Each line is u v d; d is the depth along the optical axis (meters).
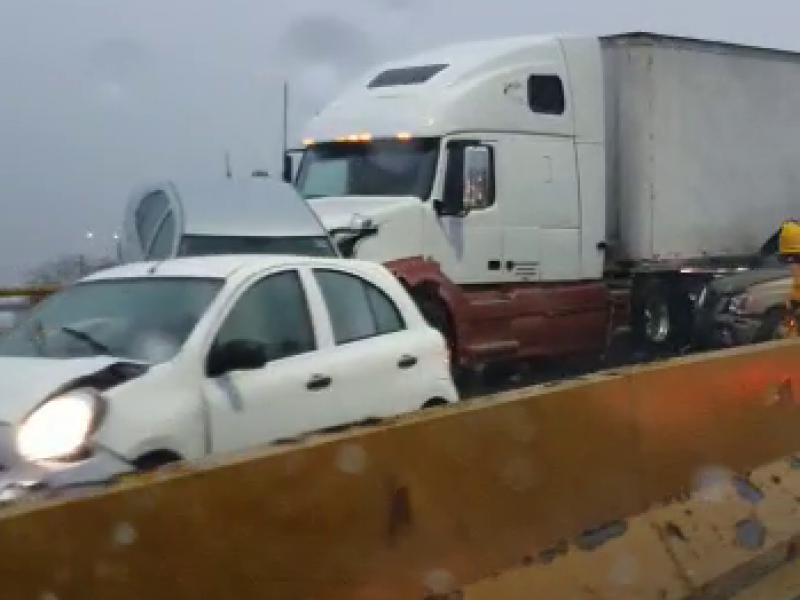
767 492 7.10
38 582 3.38
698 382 6.68
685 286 18.64
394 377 7.95
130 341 6.98
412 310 8.44
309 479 4.27
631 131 17.95
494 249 15.52
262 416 6.93
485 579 5.02
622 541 5.82
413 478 4.73
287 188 13.95
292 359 7.31
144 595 3.67
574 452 5.64
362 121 15.75
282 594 4.13
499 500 5.16
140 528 3.67
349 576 4.40
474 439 5.06
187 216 13.20
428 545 4.77
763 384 7.40
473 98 15.38
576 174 16.56
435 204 14.95
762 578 6.61
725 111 18.97
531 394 5.48
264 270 7.46
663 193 18.16
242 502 4.00
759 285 16.78
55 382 6.31
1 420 6.08
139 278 7.65
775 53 19.64
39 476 5.83
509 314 15.48
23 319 7.92
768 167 19.67
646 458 6.16
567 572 5.41
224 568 3.93
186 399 6.57
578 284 16.70
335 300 7.84
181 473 3.85
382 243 14.44
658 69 17.97
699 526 6.37
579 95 16.62
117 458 6.07
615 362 17.81
